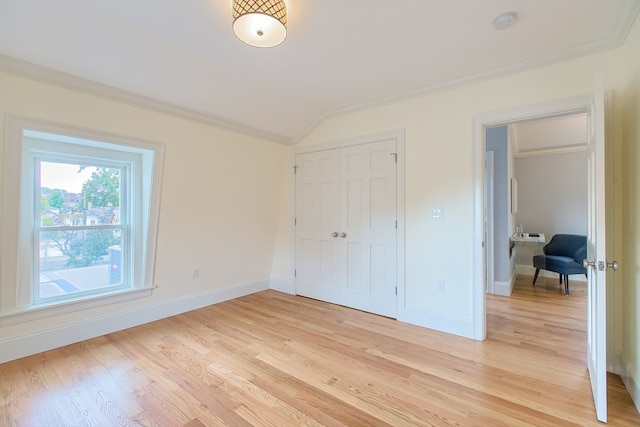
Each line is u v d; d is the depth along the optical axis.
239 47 2.28
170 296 3.25
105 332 2.77
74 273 2.73
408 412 1.71
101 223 2.88
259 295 4.07
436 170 2.91
